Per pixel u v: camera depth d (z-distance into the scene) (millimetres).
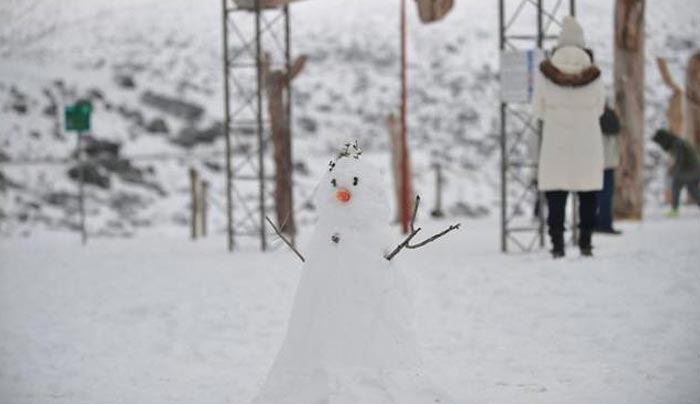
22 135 58125
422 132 61781
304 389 10820
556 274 21328
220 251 31688
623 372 13242
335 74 67312
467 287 20688
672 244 25031
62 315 20203
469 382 13016
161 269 26953
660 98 62500
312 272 11234
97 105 61625
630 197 32938
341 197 11281
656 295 18594
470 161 58875
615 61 33031
